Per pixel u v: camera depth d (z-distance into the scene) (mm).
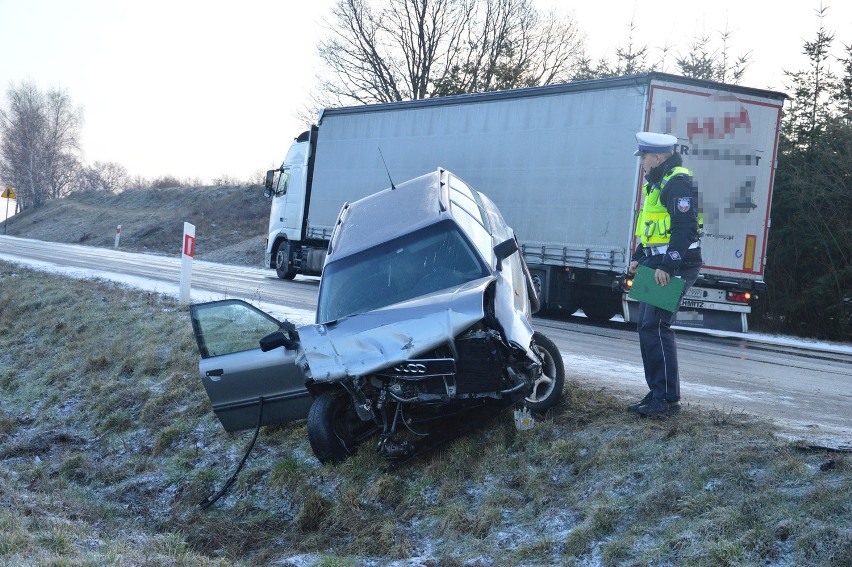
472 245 7188
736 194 15359
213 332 7758
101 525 6469
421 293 6922
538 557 5102
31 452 9289
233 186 55000
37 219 64938
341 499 6434
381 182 21234
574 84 16578
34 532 5473
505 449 6570
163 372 10703
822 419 7184
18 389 11922
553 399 7082
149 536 6168
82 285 17484
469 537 5633
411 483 6473
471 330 6371
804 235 22906
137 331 12641
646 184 6801
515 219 17656
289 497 6918
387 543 5793
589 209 16234
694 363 11195
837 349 16062
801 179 22797
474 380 6191
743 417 6594
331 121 23109
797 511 4637
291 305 15648
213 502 7273
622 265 15656
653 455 5809
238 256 38344
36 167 83562
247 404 7449
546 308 17609
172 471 8039
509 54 42375
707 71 32875
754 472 5230
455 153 19062
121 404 10070
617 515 5230
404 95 43812
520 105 17688
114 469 8406
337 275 7383
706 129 15109
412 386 6320
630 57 38250
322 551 5945
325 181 23266
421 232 7434
